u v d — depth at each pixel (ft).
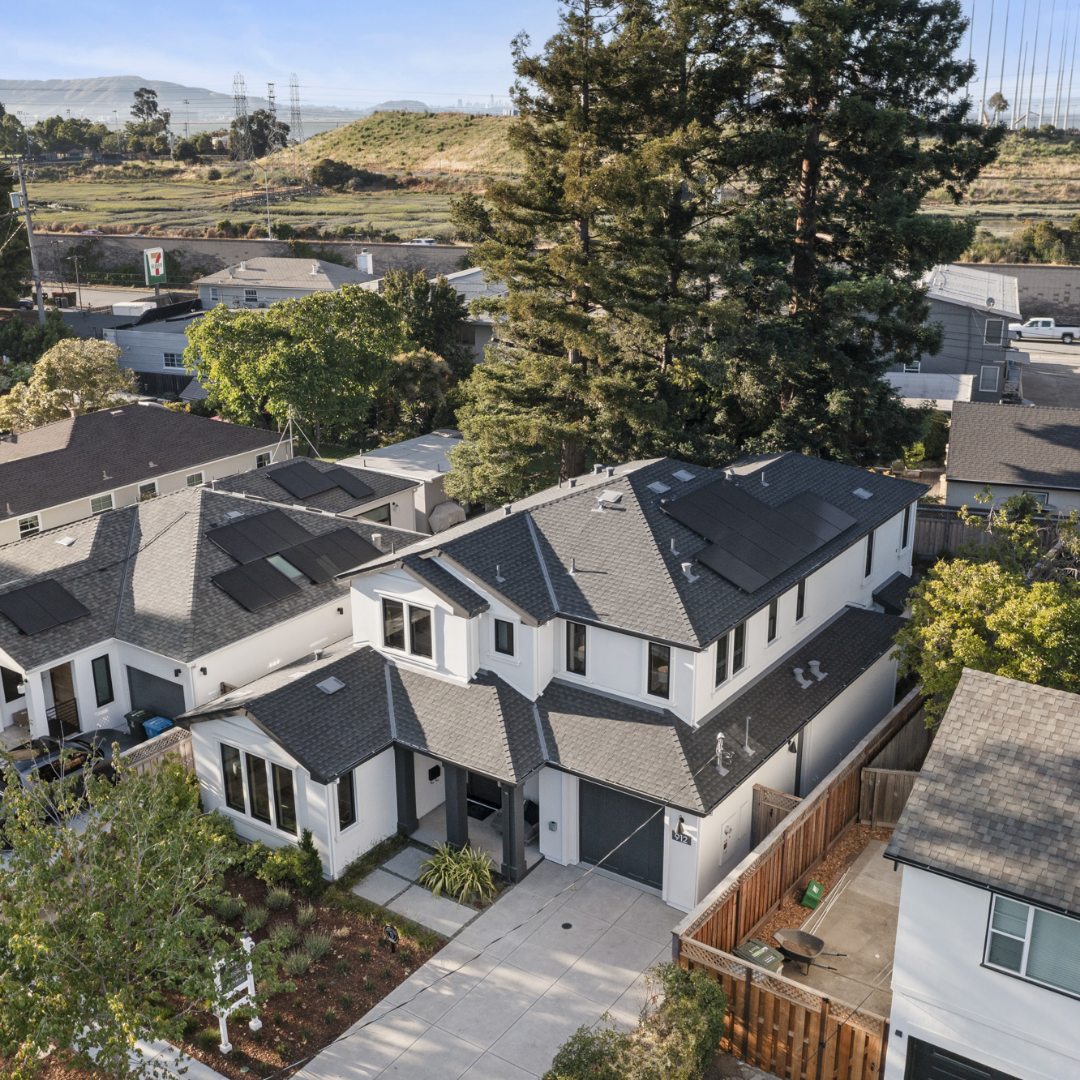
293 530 105.29
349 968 64.34
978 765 51.21
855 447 136.15
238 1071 56.59
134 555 100.48
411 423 190.39
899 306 127.54
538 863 74.69
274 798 74.64
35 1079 54.65
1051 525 115.03
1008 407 138.41
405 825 77.56
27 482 131.34
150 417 153.99
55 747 87.04
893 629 89.35
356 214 471.21
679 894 68.85
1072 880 45.16
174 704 90.99
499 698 74.95
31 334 232.73
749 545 80.53
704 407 136.56
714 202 139.03
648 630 70.18
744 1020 55.88
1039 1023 47.06
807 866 70.74
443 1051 57.88
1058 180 465.88
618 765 69.05
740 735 72.02
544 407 127.13
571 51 115.96
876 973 61.77
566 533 81.25
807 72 120.67
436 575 75.41
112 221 466.29
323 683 76.74
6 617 89.86
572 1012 60.49
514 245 129.70
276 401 166.71
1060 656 68.44
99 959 46.55
